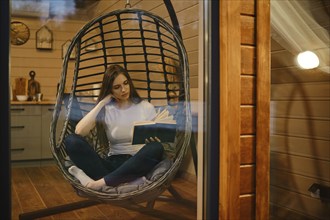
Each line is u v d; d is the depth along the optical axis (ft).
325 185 6.42
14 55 6.35
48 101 6.67
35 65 6.67
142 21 8.23
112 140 7.16
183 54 7.34
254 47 5.45
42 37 6.59
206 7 5.24
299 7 6.24
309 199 6.29
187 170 6.57
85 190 6.51
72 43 7.29
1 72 4.27
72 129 6.98
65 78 7.07
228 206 5.16
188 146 6.62
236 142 5.21
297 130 6.24
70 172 6.61
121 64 8.19
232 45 5.19
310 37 6.37
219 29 5.22
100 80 7.77
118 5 8.02
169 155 6.93
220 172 5.24
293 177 6.15
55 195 6.46
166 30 7.86
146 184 6.59
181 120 7.09
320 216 6.31
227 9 5.16
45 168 6.40
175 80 7.62
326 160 6.51
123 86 7.39
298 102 6.30
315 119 6.42
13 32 6.17
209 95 5.24
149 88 8.17
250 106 5.43
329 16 6.50
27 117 6.27
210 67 5.22
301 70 6.27
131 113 7.34
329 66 6.51
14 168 6.03
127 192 6.52
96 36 7.87
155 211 6.61
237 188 5.23
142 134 7.23
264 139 5.49
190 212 6.29
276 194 5.97
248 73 5.39
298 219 6.15
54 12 6.85
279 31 6.05
